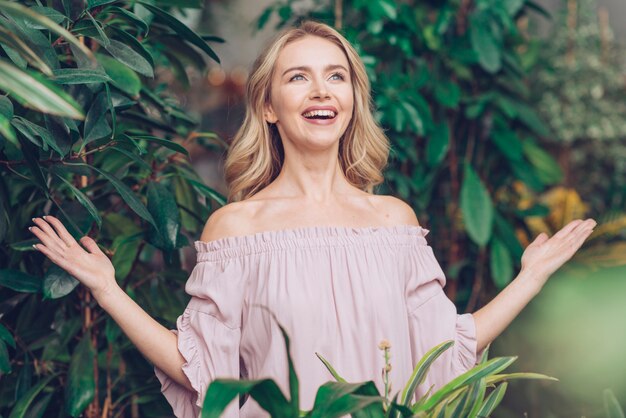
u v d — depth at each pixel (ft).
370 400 3.88
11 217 6.41
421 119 9.15
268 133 6.70
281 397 3.92
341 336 5.77
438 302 6.20
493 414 8.95
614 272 8.73
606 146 11.78
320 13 9.61
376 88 8.95
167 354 5.74
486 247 9.78
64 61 6.56
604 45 12.44
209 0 17.31
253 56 17.48
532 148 10.25
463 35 9.75
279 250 5.88
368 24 9.11
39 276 6.63
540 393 8.79
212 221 6.26
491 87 10.06
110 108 5.84
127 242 6.51
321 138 6.14
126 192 5.97
